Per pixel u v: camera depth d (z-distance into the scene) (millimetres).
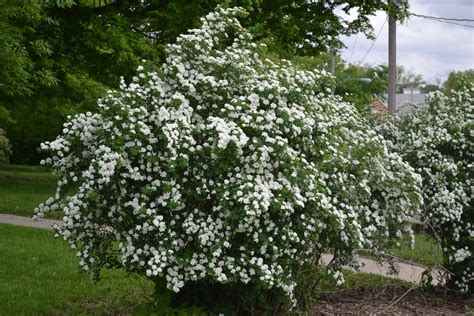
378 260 6246
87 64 13234
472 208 6820
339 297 6559
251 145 4496
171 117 4586
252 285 4914
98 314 5773
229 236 4574
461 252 6652
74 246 4777
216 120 4480
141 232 4469
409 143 7367
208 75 5066
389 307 6098
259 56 5727
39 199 14352
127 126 4387
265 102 4840
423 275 6746
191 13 12203
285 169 4551
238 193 4277
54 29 12141
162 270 4473
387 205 5855
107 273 7348
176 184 4492
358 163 5336
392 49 15156
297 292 5168
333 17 14984
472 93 7965
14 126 22984
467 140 7180
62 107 13211
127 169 4508
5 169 23344
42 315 5715
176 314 4930
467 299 7004
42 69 10734
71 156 4793
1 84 8977
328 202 4848
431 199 6758
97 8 12367
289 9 14883
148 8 13016
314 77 5340
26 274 7191
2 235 9594
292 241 4664
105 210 4664
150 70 5137
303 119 4770
